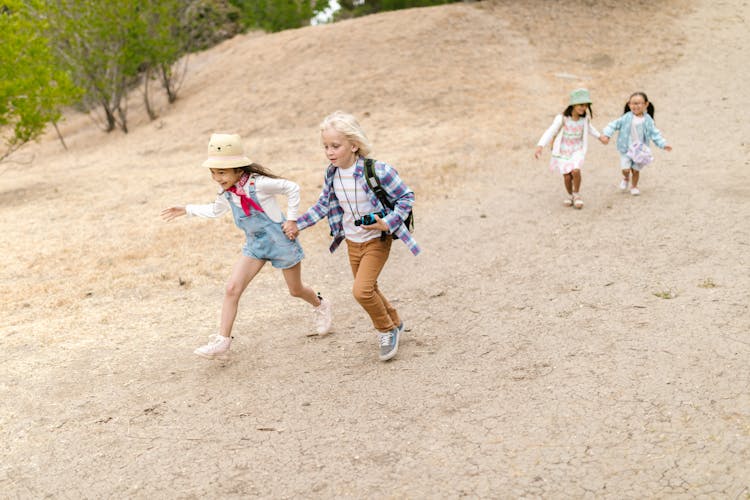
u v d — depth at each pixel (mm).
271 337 4984
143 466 3365
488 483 2973
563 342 4359
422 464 3174
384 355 4352
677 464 2949
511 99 15500
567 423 3383
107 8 18578
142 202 10609
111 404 4055
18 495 3193
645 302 4859
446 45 19203
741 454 2959
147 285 6480
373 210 4105
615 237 6688
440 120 14711
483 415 3562
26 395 4227
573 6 21203
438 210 8688
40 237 8812
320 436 3518
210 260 7227
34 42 13125
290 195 4277
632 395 3570
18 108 12844
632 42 18500
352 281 6281
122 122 20109
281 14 27047
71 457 3492
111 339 5137
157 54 19562
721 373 3684
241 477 3205
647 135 8180
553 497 2832
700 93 14516
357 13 30438
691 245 6109
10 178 14664
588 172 9992
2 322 5676
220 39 26844
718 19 19547
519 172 10391
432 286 5895
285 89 18328
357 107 16391
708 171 9125
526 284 5637
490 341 4531
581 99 7742
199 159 14469
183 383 4285
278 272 6602
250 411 3855
